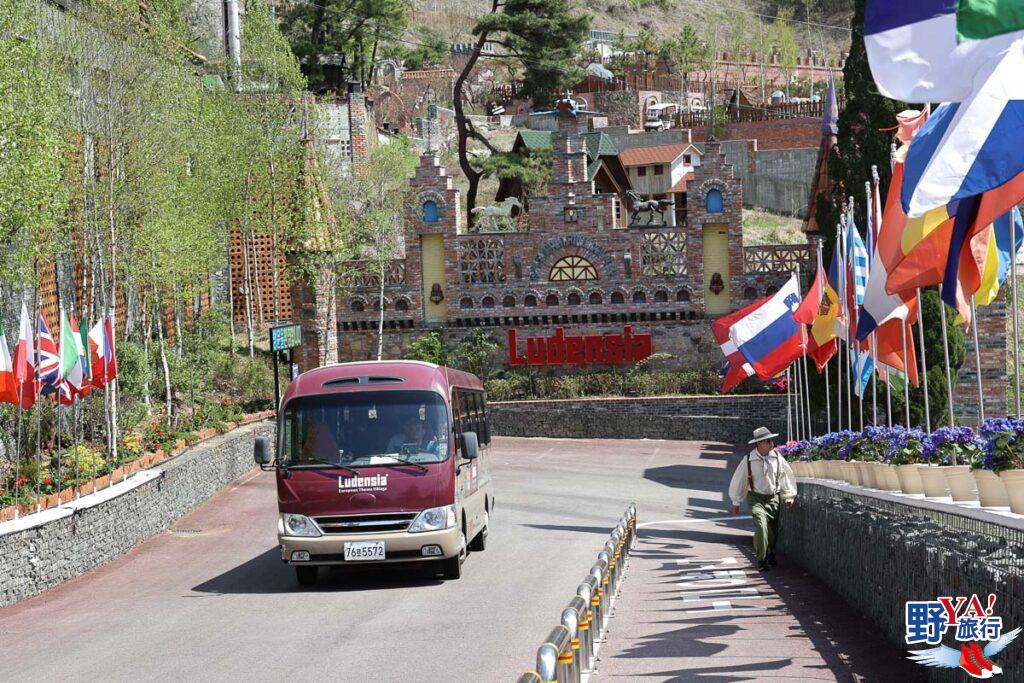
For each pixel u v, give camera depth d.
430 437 18.44
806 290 50.62
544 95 76.44
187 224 32.69
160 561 22.38
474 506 21.02
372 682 11.38
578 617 9.48
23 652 13.95
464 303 52.94
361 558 18.03
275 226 46.72
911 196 10.83
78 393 23.61
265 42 46.69
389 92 111.19
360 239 52.72
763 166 84.56
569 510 29.77
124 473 25.67
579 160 52.47
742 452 43.91
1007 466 9.81
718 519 28.69
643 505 31.17
